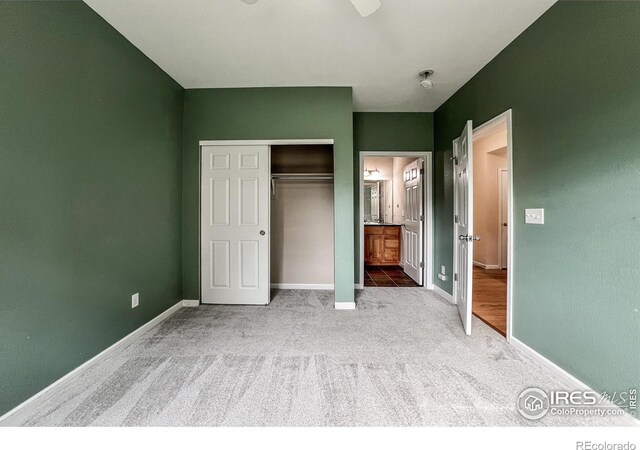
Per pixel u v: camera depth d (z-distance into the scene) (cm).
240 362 194
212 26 208
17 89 144
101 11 191
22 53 146
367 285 407
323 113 306
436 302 328
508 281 222
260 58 251
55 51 164
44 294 159
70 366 174
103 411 145
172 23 204
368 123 388
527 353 203
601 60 150
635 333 136
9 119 141
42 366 157
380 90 316
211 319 274
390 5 185
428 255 387
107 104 204
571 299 169
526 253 205
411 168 450
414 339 230
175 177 298
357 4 150
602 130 150
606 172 148
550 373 181
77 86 179
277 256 395
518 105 214
